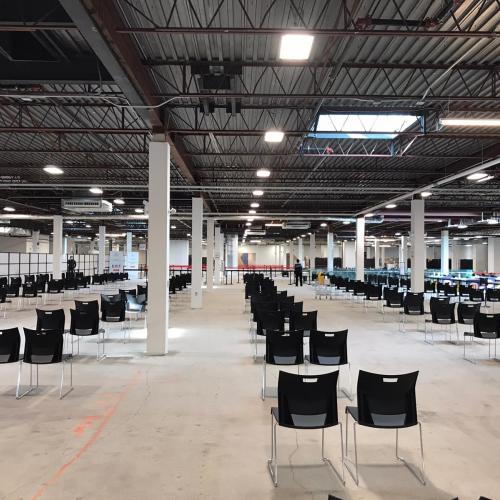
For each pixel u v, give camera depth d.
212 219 21.27
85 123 8.48
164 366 6.42
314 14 4.75
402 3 4.52
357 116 7.20
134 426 4.12
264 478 3.17
